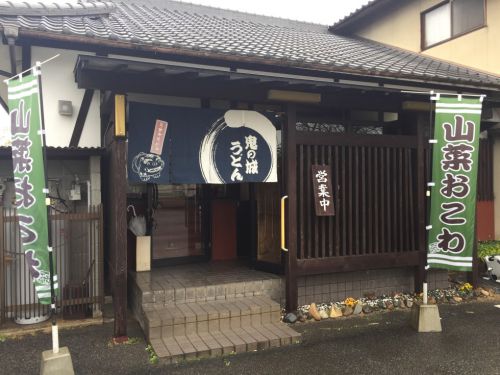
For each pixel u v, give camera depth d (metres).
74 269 5.94
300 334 5.20
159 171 5.52
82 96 6.61
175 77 5.09
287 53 6.48
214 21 10.20
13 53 6.00
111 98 5.35
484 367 4.48
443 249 5.73
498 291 7.50
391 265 6.77
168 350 4.68
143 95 6.83
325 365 4.52
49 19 6.32
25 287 5.62
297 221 6.26
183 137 5.64
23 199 4.22
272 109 7.51
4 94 6.24
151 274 6.64
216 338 5.05
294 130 6.12
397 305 6.58
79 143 6.62
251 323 5.51
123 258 5.09
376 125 7.29
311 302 6.43
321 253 6.36
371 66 6.70
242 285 6.11
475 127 5.62
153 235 7.29
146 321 5.17
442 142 5.65
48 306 5.79
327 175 6.33
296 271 6.12
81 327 5.62
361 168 6.65
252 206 7.09
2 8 5.89
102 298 5.94
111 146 5.65
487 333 5.47
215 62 5.73
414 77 6.65
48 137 6.47
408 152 6.98
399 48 11.20
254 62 5.61
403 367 4.48
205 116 5.77
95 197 6.47
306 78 6.45
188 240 7.63
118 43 5.07
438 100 5.63
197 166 5.72
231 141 5.92
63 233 5.88
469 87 7.28
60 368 4.04
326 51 8.02
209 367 4.46
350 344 5.11
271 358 4.70
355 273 6.77
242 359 4.66
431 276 7.26
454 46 9.59
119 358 4.65
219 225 7.93
